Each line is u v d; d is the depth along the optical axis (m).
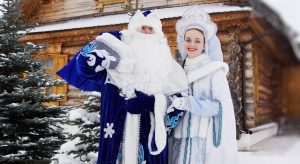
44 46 5.42
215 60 2.82
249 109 9.25
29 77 4.82
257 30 10.59
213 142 2.56
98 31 10.09
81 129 5.05
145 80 2.48
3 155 4.59
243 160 7.23
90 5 12.28
